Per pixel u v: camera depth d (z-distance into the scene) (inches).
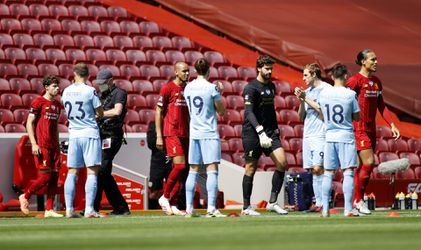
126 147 2283.5
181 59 3523.6
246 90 1904.5
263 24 3686.0
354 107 1651.1
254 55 3646.7
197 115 1734.7
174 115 1879.9
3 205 2110.0
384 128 3257.9
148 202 2226.9
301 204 2260.1
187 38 3636.8
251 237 1069.8
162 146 1911.9
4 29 3425.2
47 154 1899.6
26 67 3216.0
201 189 2245.3
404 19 4025.6
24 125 2864.2
